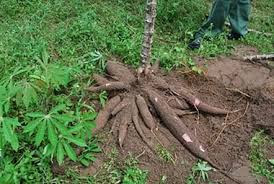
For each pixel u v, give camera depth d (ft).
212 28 4.65
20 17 4.64
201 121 3.49
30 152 2.91
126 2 5.11
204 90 3.80
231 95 3.79
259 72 4.21
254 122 3.52
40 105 3.24
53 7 4.76
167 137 3.28
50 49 4.13
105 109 3.34
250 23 5.26
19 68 3.42
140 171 2.97
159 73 3.90
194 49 4.45
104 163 3.02
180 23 4.84
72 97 3.47
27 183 2.78
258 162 3.21
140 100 3.39
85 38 4.28
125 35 4.42
